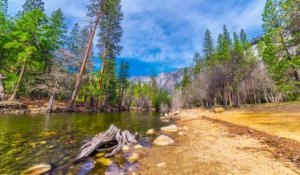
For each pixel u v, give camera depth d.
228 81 41.88
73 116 19.16
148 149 7.39
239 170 4.68
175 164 5.46
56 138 8.75
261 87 47.62
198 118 20.16
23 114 18.61
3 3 28.11
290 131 8.31
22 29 25.86
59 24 34.66
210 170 4.80
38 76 30.22
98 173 5.03
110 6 26.45
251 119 14.19
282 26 21.94
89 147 6.93
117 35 38.12
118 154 6.78
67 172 5.11
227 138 8.57
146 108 90.75
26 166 5.43
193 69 71.69
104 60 37.12
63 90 30.92
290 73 22.36
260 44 26.70
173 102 80.38
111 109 40.84
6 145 7.27
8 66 29.08
